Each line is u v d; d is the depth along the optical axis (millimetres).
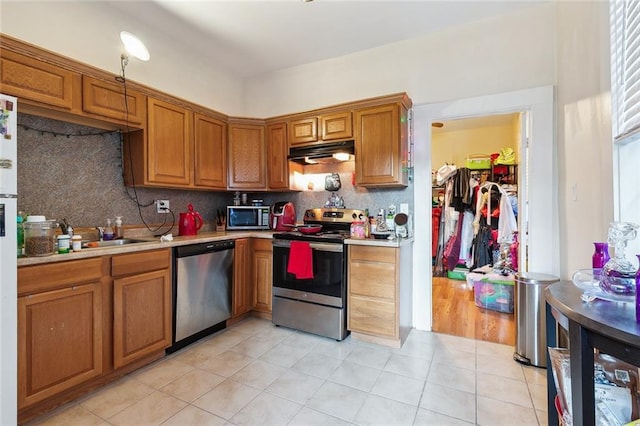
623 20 1362
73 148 2281
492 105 2578
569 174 2086
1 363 1391
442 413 1662
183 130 2779
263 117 3752
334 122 2951
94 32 2395
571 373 980
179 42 3043
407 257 2689
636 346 763
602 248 1260
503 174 4324
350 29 2789
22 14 2025
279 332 2766
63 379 1683
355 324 2568
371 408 1704
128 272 2010
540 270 2395
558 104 2316
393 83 2996
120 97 2281
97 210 2424
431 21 2660
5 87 1692
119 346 1949
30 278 1552
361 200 3162
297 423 1586
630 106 1296
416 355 2316
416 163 2875
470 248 4469
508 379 1990
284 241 2830
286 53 3232
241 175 3305
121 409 1686
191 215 2881
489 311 3285
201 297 2541
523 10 2477
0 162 1391
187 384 1929
